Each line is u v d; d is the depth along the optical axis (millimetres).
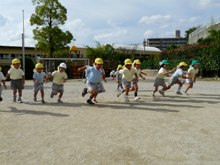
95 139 2662
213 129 3012
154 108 4270
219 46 12539
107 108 4285
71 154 2273
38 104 4719
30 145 2500
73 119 3498
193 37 26516
